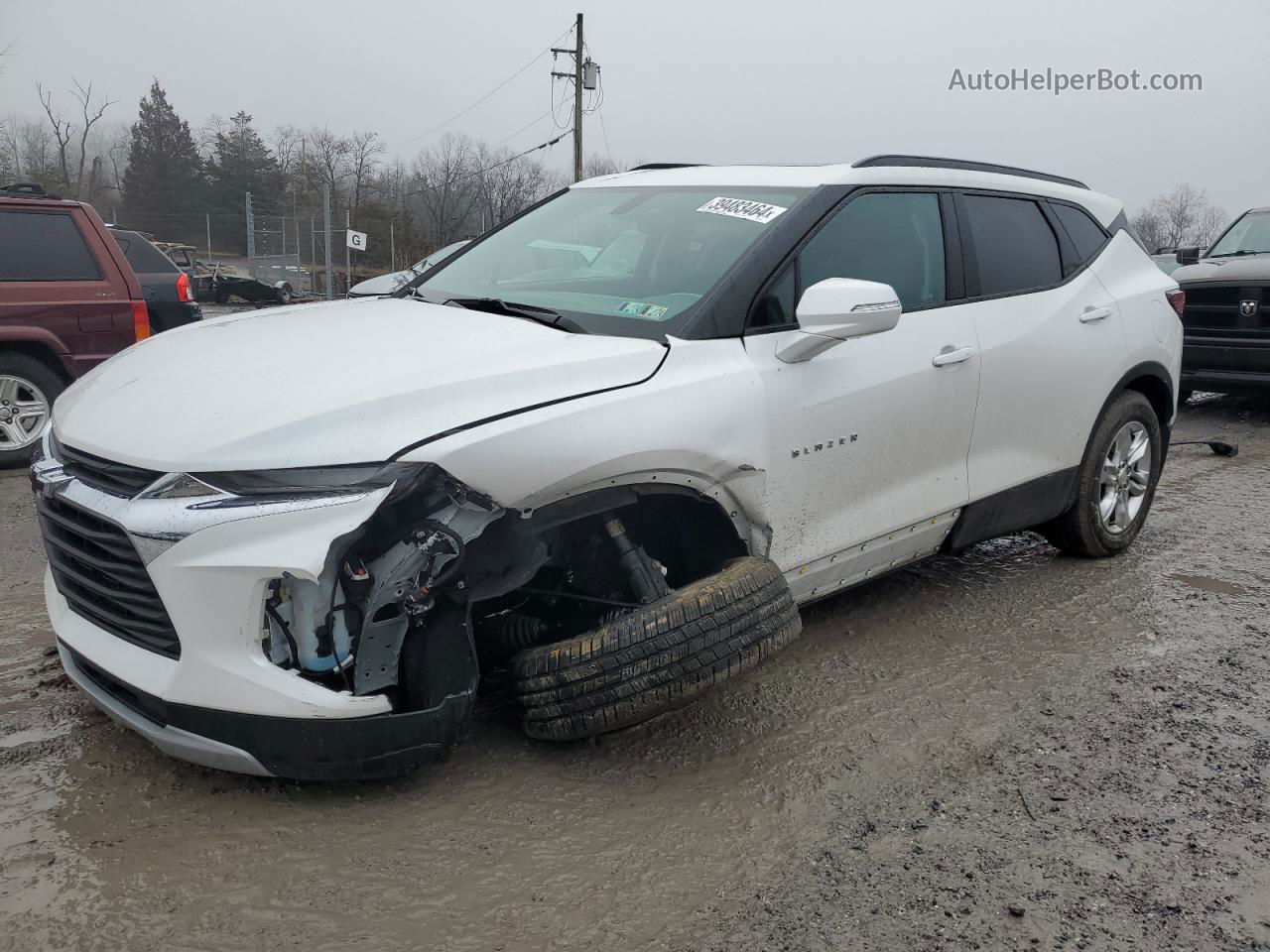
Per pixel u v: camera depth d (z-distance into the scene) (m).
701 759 3.29
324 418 2.68
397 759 2.84
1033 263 4.71
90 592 3.00
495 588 3.01
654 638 2.93
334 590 2.73
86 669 3.13
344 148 69.88
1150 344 5.23
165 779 3.02
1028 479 4.62
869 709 3.67
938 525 4.20
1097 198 5.36
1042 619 4.59
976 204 4.48
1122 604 4.80
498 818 2.92
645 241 3.88
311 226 53.16
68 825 2.79
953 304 4.21
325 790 3.01
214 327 3.62
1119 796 3.15
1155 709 3.74
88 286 7.77
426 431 2.71
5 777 3.00
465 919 2.50
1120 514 5.39
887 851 2.84
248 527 2.58
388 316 3.48
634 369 3.13
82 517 2.87
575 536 3.29
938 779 3.22
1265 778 3.28
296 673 2.72
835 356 3.66
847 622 4.50
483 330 3.22
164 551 2.62
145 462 2.69
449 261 4.51
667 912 2.56
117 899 2.50
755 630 3.05
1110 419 5.11
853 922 2.54
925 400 3.96
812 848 2.85
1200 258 10.93
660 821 2.94
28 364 7.60
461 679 3.00
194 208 73.19
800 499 3.57
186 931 2.41
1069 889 2.70
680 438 3.11
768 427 3.39
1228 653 4.27
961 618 4.58
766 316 3.50
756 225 3.70
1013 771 3.29
